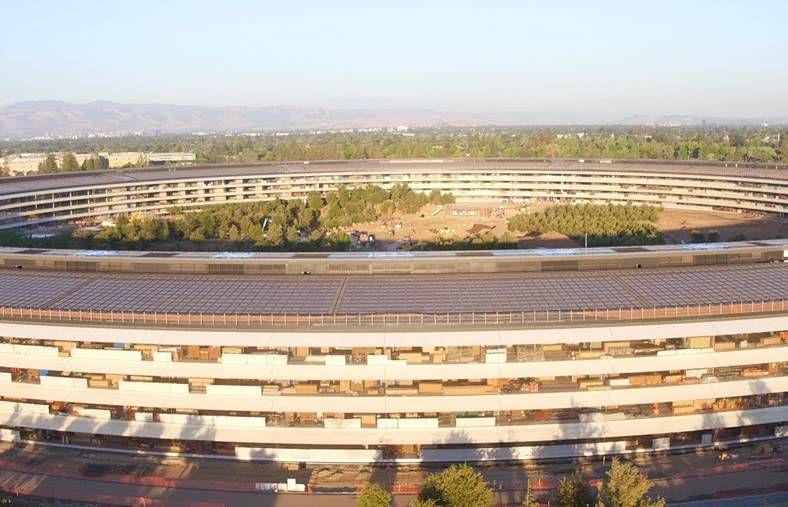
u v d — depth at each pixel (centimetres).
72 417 10206
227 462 10062
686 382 10169
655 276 11488
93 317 10338
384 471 9806
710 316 10175
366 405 9706
